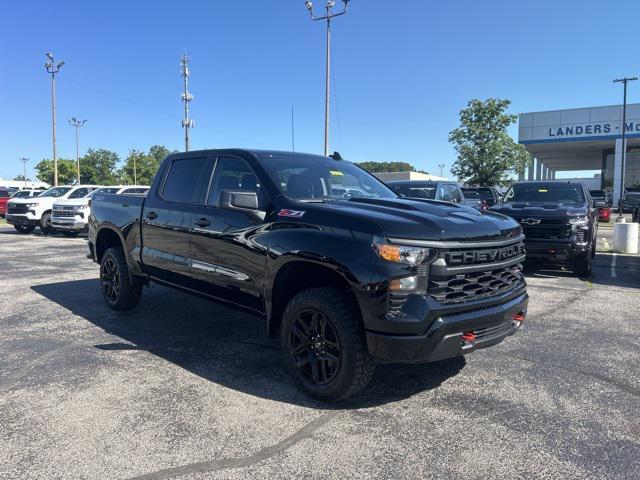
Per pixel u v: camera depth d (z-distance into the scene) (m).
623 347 5.18
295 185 4.44
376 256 3.42
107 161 114.75
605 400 3.90
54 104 40.94
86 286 8.16
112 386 4.08
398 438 3.30
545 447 3.20
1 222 26.42
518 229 4.26
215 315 6.29
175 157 5.58
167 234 5.27
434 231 3.51
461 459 3.05
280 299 4.14
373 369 3.67
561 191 10.60
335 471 2.91
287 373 4.40
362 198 4.40
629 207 37.97
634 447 3.20
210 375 4.34
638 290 8.17
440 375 4.39
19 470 2.89
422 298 3.41
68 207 17.34
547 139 40.16
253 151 4.78
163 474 2.86
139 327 5.77
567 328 5.87
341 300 3.66
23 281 8.62
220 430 3.38
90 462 2.98
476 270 3.66
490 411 3.70
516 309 3.96
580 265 9.21
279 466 2.96
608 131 38.19
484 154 35.19
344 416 3.60
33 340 5.25
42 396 3.88
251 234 4.24
